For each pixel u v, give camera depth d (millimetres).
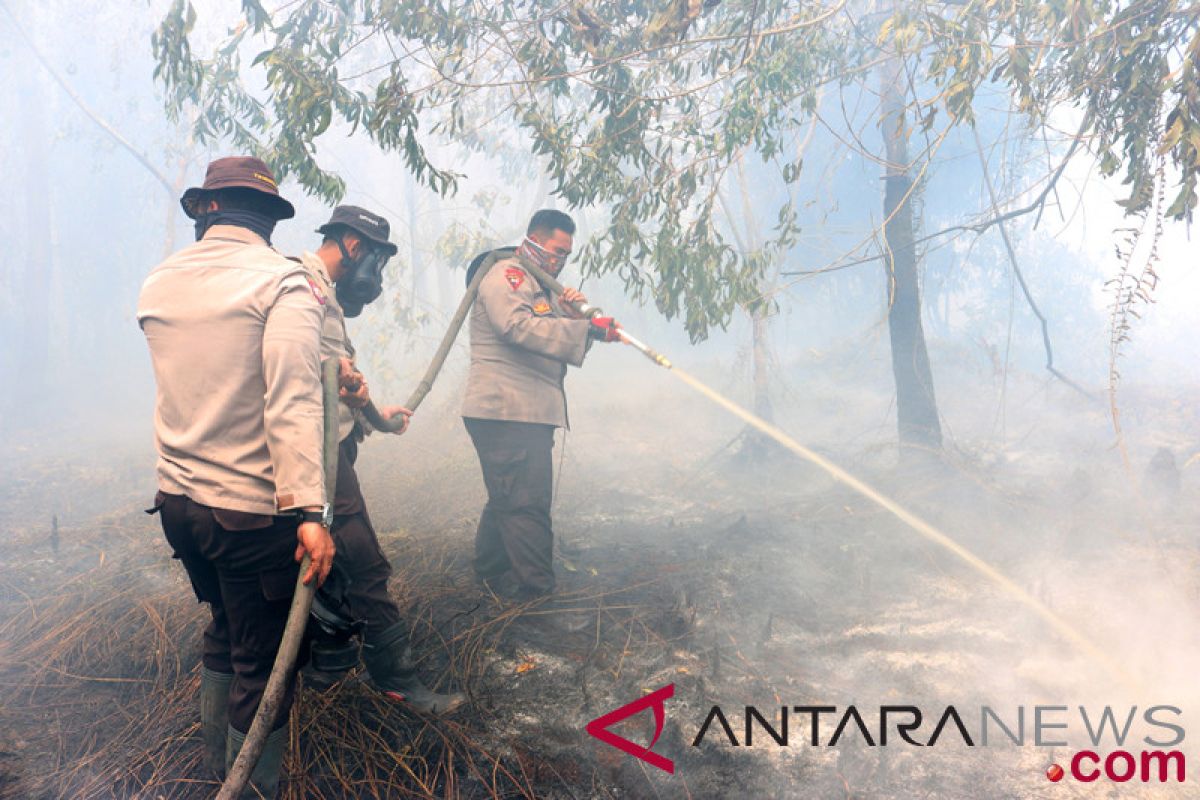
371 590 2545
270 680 1911
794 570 3920
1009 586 3646
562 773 2385
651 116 4594
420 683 2670
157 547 4297
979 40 3736
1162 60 3262
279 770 2195
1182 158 3102
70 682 2875
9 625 3336
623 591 3635
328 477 2078
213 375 2000
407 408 2992
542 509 3525
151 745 2484
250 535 2008
